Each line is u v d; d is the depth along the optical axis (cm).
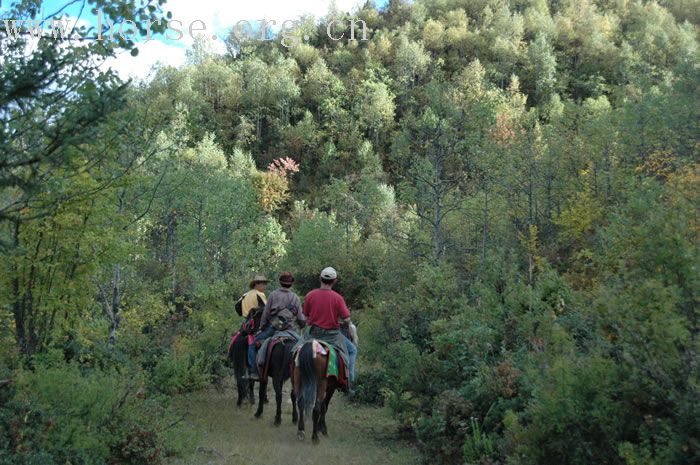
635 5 16525
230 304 1814
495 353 951
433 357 1033
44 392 720
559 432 567
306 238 4406
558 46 15225
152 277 2870
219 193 3406
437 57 14288
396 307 1313
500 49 13875
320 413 1000
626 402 534
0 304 924
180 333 1723
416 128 2425
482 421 825
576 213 2500
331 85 13750
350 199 5081
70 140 498
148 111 1113
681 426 480
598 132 3138
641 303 553
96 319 1102
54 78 531
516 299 961
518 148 3098
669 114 2886
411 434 1069
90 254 995
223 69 13975
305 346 933
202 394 1441
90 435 701
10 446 617
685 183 1427
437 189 2344
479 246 2880
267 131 12975
